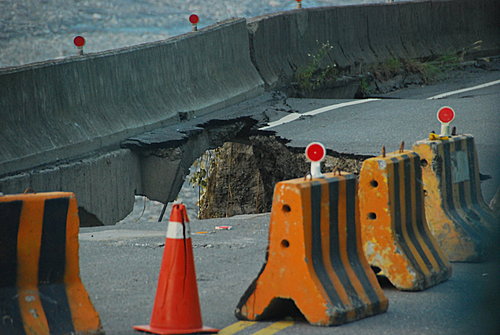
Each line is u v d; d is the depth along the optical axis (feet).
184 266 39.55
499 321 41.32
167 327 39.37
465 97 129.49
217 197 113.09
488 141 88.33
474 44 171.42
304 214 40.50
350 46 141.69
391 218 47.62
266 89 120.47
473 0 173.58
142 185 87.10
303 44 131.64
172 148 86.38
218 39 111.04
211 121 99.86
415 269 47.50
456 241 54.70
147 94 93.61
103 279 50.44
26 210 36.76
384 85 143.95
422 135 92.48
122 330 40.09
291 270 40.93
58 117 76.69
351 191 43.42
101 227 69.56
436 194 55.47
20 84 71.77
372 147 86.99
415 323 41.29
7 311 35.99
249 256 57.06
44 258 37.22
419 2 160.56
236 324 41.32
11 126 70.18
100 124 82.12
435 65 158.10
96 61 84.12
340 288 41.57
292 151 91.45
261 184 110.22
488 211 58.80
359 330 40.14
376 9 149.18
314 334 39.52
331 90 132.98
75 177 73.87
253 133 97.76
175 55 100.27
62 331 36.76
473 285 48.78
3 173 66.69
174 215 39.70
